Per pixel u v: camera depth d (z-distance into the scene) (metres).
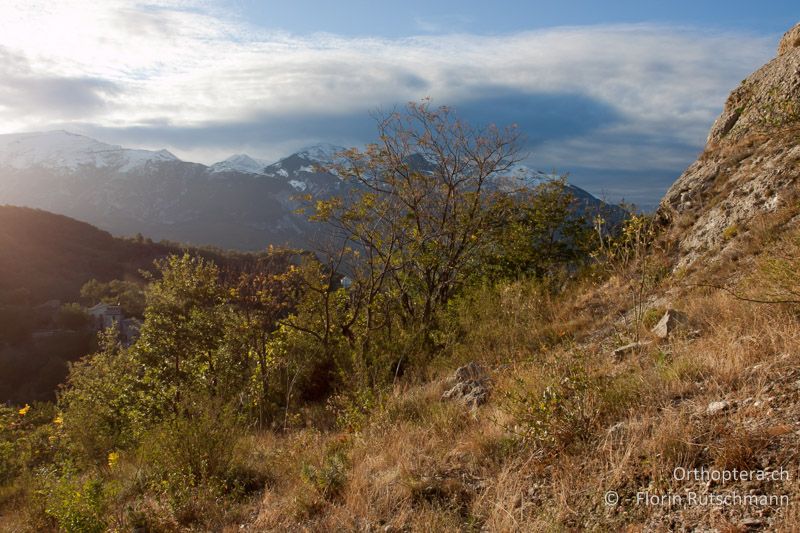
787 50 14.23
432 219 15.35
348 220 13.80
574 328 9.77
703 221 11.13
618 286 10.82
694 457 3.58
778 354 4.51
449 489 4.51
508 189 16.25
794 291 5.27
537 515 3.73
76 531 5.24
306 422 9.29
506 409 5.40
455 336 11.75
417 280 15.62
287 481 6.00
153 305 11.59
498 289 12.89
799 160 9.95
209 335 11.48
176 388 10.74
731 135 12.89
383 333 13.70
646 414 4.37
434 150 15.05
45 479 6.88
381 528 4.21
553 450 4.46
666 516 3.20
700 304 7.43
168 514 5.51
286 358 11.96
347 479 5.29
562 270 14.65
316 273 13.88
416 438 5.98
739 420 3.77
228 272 12.65
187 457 6.42
